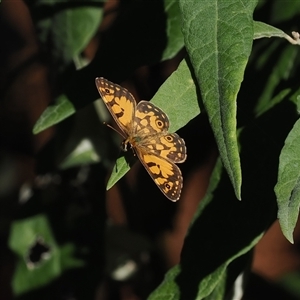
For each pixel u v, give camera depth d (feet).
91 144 2.07
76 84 1.77
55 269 2.09
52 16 1.91
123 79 1.77
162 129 1.74
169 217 2.15
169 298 1.71
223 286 1.75
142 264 2.15
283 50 1.88
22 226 2.12
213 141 2.02
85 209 2.12
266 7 1.91
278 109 1.76
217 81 1.56
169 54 1.77
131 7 1.80
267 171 1.73
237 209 1.72
